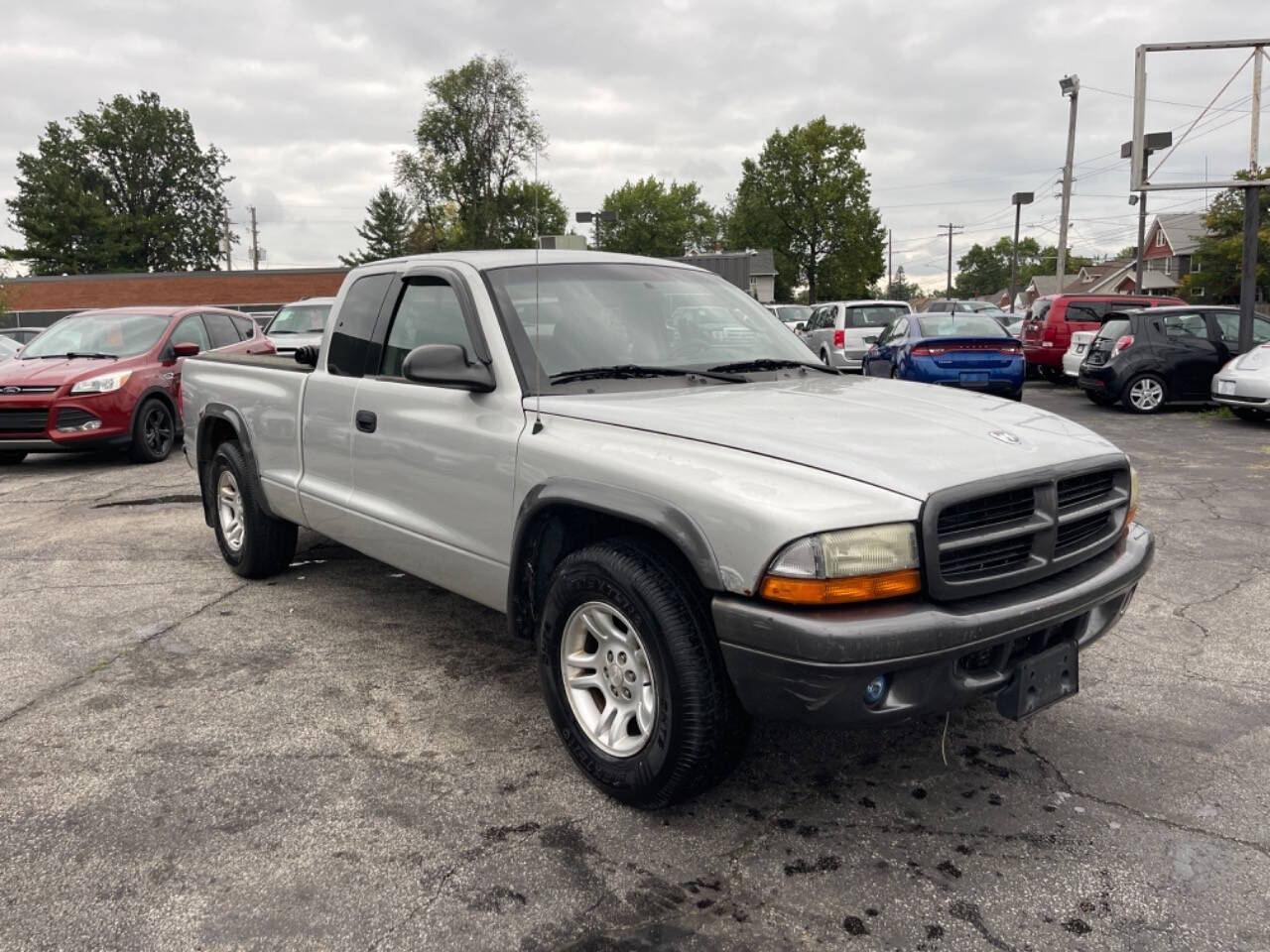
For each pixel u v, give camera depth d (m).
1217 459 9.45
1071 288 80.94
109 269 74.88
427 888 2.64
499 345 3.55
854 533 2.52
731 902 2.57
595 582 2.96
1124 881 2.64
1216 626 4.65
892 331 15.45
